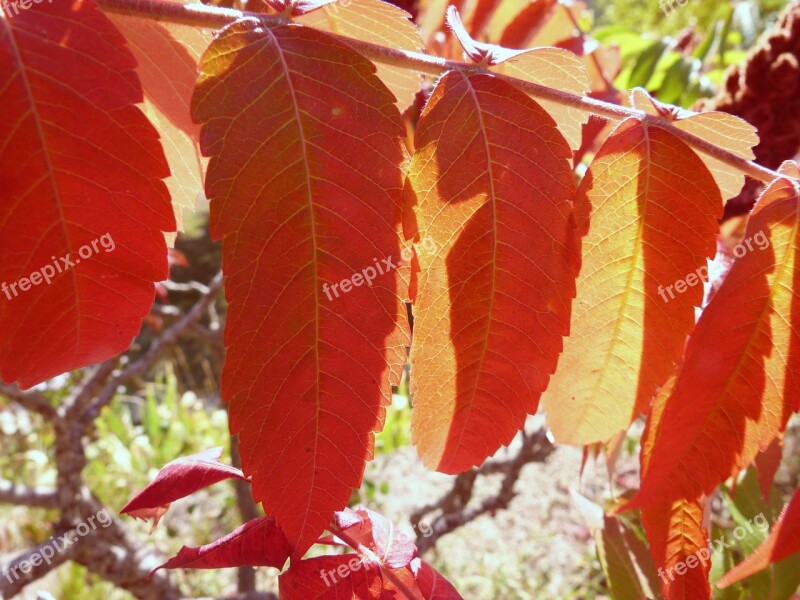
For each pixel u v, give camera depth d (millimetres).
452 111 128
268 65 115
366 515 175
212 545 156
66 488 473
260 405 117
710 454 146
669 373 152
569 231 132
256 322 115
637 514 289
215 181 112
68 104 104
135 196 108
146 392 1247
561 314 135
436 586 162
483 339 136
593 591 850
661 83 449
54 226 106
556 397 160
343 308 118
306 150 115
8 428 1015
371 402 122
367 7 137
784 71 317
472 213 129
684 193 141
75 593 839
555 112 153
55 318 110
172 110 138
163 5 120
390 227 119
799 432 932
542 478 1058
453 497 571
